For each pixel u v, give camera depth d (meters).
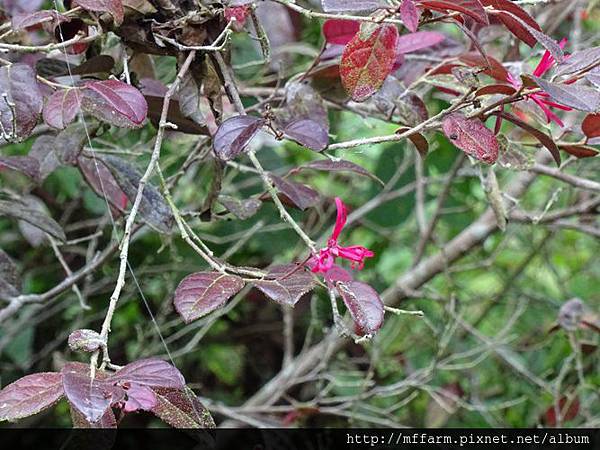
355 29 0.59
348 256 0.47
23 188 0.80
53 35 0.58
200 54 0.55
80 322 1.01
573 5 0.84
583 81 0.57
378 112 0.67
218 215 0.61
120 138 0.89
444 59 0.66
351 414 0.91
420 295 0.95
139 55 0.64
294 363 1.01
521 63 0.64
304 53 0.88
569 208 0.89
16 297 0.66
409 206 1.15
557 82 0.49
